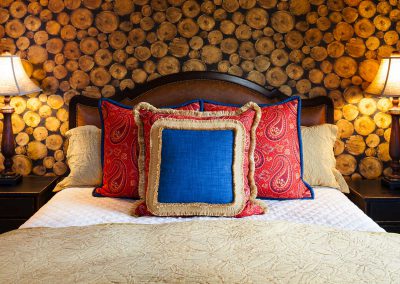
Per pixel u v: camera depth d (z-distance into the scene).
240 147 2.25
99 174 2.74
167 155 2.19
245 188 2.27
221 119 2.30
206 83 3.09
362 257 1.59
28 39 3.15
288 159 2.47
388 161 3.21
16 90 2.81
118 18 3.15
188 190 2.16
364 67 3.18
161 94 3.08
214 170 2.17
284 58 3.18
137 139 2.48
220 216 2.19
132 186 2.44
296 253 1.62
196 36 3.17
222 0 3.14
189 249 1.66
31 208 2.80
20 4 3.13
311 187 2.64
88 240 1.76
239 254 1.61
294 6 3.15
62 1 3.13
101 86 3.19
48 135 3.21
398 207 2.77
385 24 3.15
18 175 3.06
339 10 3.14
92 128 2.85
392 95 2.83
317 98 3.15
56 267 1.53
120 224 1.98
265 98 3.12
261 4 3.15
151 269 1.50
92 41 3.17
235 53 3.18
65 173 3.22
